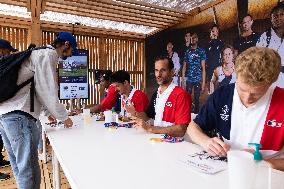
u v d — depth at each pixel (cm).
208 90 504
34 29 518
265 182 94
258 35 400
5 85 188
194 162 121
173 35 590
